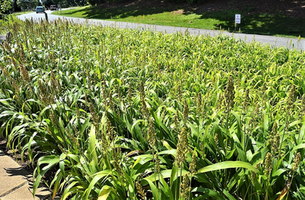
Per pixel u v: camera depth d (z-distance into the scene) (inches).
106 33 456.1
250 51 338.3
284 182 98.0
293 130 123.5
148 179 88.7
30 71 205.9
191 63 273.4
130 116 139.9
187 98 165.5
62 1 3585.1
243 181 99.0
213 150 112.5
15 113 146.3
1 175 136.5
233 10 894.4
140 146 124.3
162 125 117.7
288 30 663.1
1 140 174.7
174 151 98.3
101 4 1734.7
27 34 342.6
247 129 110.7
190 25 826.2
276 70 242.7
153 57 252.2
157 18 1002.7
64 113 144.8
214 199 96.8
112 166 104.8
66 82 196.7
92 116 105.3
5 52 253.3
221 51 323.0
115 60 255.8
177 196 89.0
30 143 125.1
